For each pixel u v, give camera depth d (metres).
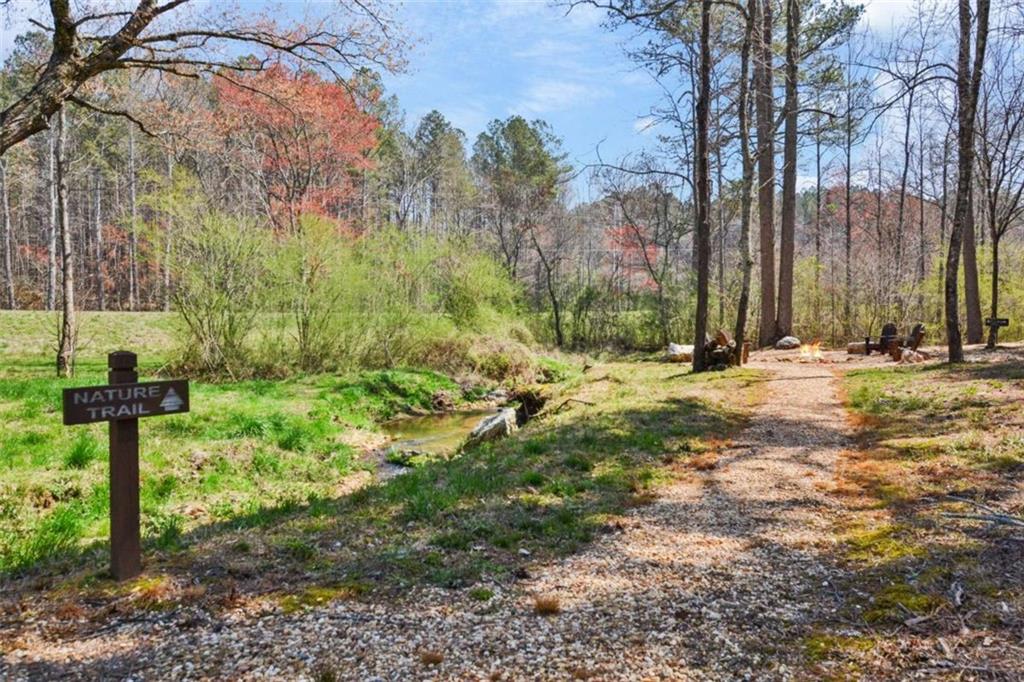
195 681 3.07
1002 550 4.39
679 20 17.83
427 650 3.40
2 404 11.23
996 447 7.04
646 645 3.47
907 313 26.95
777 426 9.62
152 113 13.80
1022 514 5.04
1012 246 26.62
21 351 20.41
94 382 13.95
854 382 12.93
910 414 9.40
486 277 25.20
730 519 5.73
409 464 11.52
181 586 4.19
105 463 8.42
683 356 20.84
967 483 6.04
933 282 25.64
